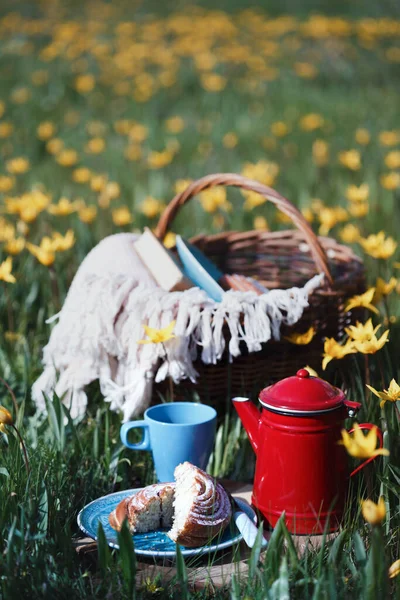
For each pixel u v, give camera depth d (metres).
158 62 9.41
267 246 2.82
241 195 4.55
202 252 2.80
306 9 13.23
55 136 6.88
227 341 2.11
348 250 2.63
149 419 1.82
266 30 11.14
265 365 2.21
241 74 9.19
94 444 2.01
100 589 1.47
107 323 2.11
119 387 2.13
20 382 2.48
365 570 1.34
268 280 2.82
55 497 1.69
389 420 1.92
